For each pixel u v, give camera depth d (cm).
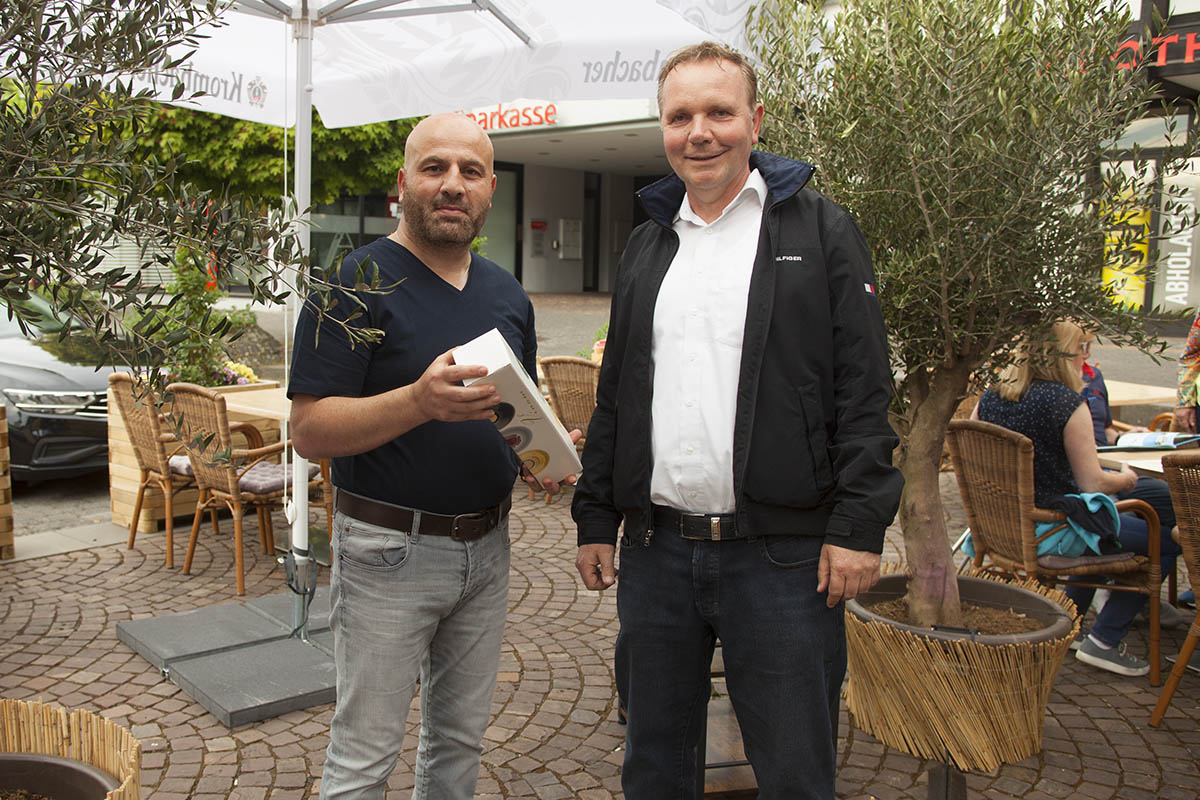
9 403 623
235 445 617
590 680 377
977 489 397
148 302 133
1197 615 333
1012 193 262
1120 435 503
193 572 504
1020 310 291
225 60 455
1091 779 303
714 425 207
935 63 256
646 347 219
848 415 199
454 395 179
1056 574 375
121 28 130
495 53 423
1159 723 340
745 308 207
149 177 131
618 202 3209
